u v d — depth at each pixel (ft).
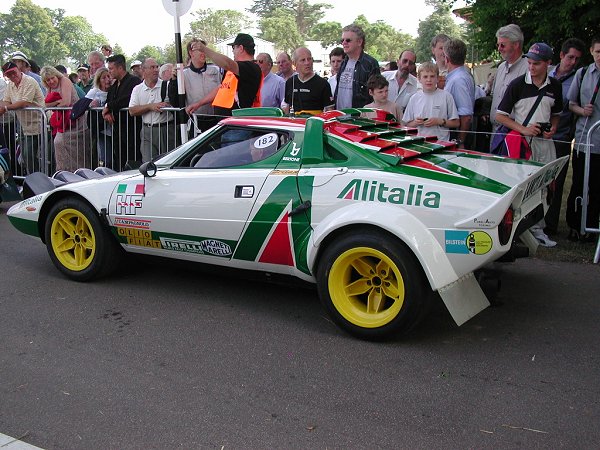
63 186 16.98
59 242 17.19
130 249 16.29
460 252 12.02
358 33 22.86
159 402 10.56
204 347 12.78
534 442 9.25
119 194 15.96
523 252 13.15
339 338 13.19
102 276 16.87
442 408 10.28
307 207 13.43
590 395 10.66
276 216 13.80
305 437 9.48
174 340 13.12
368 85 21.29
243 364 11.98
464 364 11.90
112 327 13.85
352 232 12.86
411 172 12.83
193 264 15.70
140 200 15.62
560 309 14.74
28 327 13.85
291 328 13.75
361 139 13.85
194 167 15.34
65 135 28.27
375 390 10.92
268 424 9.85
